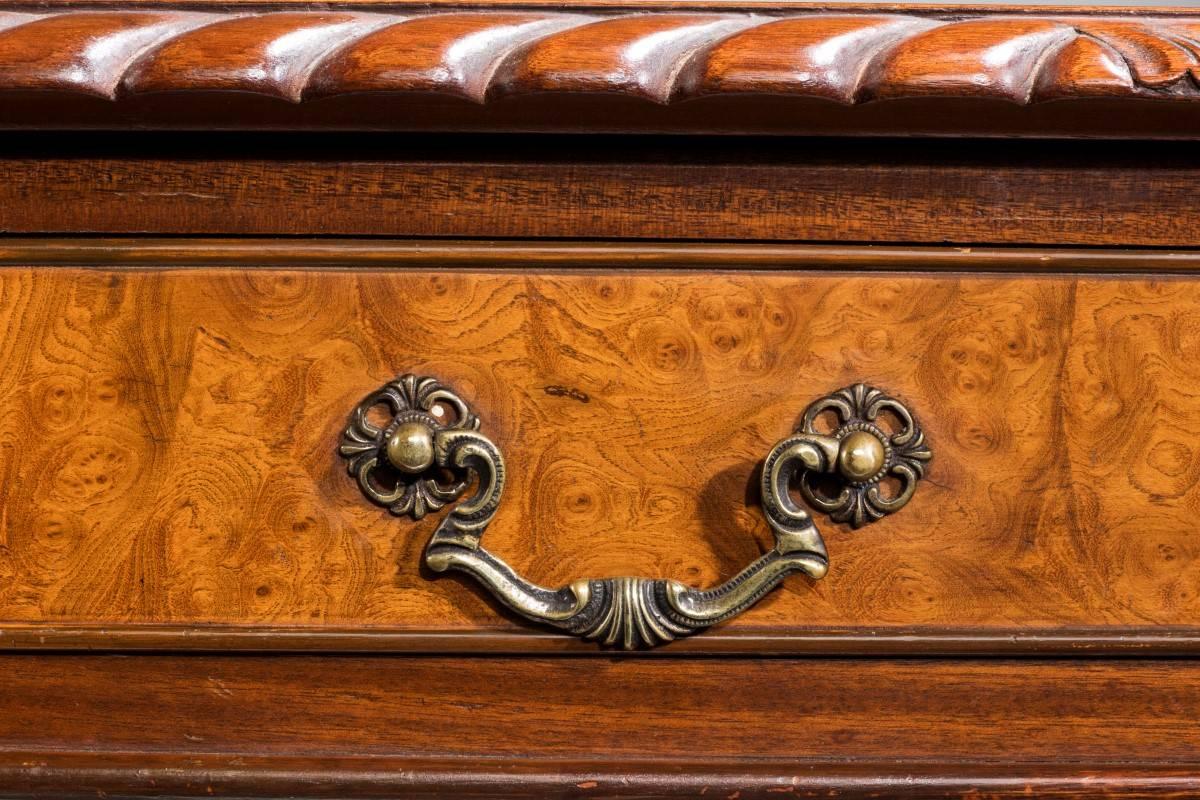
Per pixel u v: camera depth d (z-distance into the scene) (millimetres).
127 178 553
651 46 536
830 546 558
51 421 556
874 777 558
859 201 553
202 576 557
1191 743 561
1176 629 556
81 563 557
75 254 554
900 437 554
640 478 557
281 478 557
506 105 535
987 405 555
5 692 561
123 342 556
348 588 558
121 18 551
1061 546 556
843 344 555
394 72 531
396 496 557
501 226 554
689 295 555
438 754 561
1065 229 552
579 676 561
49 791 558
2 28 544
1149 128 535
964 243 553
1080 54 531
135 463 556
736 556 557
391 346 556
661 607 555
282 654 561
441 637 558
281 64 535
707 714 561
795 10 578
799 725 561
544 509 557
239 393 556
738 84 529
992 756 561
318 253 554
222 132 549
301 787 558
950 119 535
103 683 561
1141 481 555
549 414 556
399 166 553
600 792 559
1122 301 553
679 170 552
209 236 555
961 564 557
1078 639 556
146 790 559
